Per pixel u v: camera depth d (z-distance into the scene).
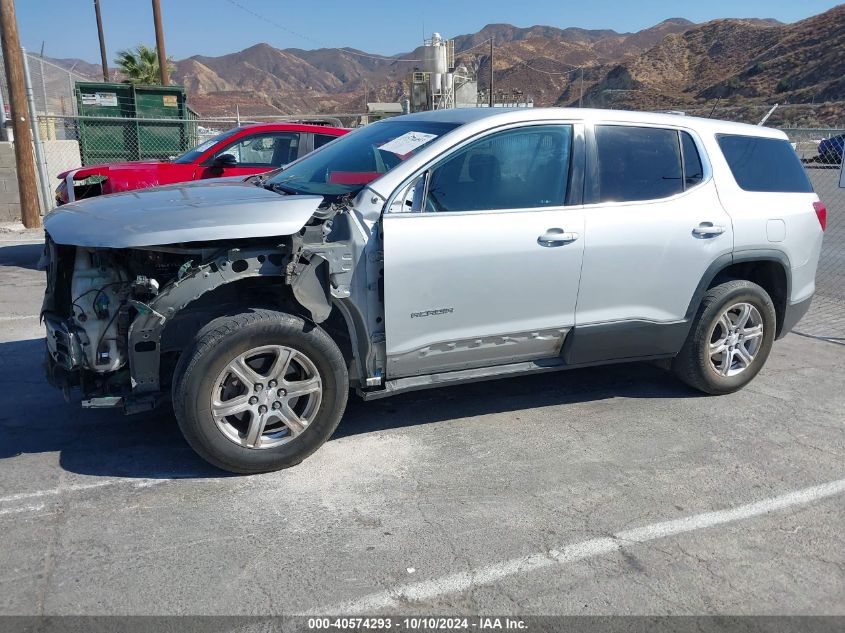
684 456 4.34
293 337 3.80
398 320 4.08
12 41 12.32
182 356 3.70
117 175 8.66
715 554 3.35
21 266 9.75
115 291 3.80
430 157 4.15
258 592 2.98
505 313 4.37
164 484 3.82
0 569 3.07
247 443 3.85
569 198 4.50
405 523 3.52
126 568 3.11
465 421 4.76
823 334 7.12
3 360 5.71
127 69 27.38
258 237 3.69
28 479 3.83
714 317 5.06
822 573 3.24
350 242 3.93
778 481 4.06
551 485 3.95
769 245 5.18
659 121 4.91
